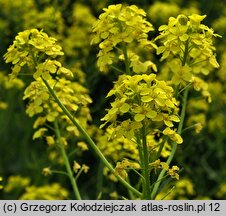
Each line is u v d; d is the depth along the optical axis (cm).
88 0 778
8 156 672
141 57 623
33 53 367
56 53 366
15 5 712
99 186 585
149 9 693
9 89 667
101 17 382
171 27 363
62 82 423
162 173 387
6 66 688
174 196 589
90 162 668
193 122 628
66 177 643
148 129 347
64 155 448
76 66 639
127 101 324
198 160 669
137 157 460
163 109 328
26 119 649
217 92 683
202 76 705
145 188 362
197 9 763
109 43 386
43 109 444
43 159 638
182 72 362
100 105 634
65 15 758
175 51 367
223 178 661
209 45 382
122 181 363
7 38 688
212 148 664
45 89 396
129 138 323
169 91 330
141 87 323
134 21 377
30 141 655
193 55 388
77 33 679
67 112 362
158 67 648
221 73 691
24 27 666
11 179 613
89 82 658
